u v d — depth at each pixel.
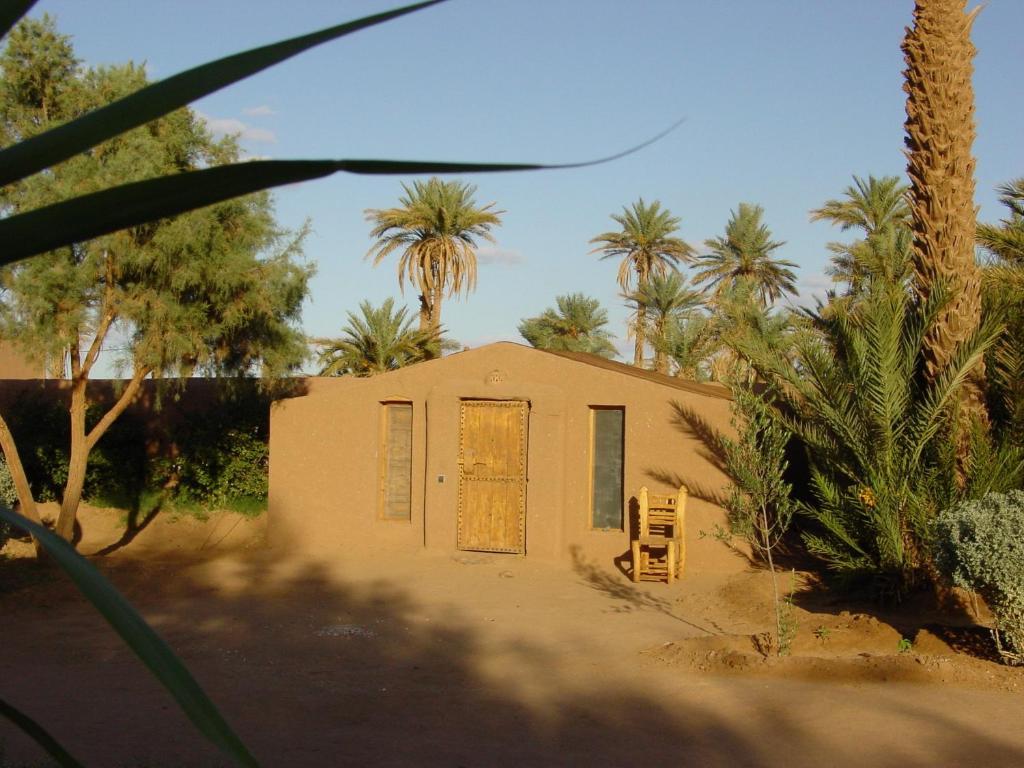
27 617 12.42
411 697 8.84
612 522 15.88
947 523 9.27
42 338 14.49
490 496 16.39
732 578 14.27
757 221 40.28
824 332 14.02
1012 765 6.55
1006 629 8.94
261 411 20.70
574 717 8.12
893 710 7.89
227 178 0.96
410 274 34.53
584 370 15.90
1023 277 12.24
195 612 12.70
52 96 15.02
